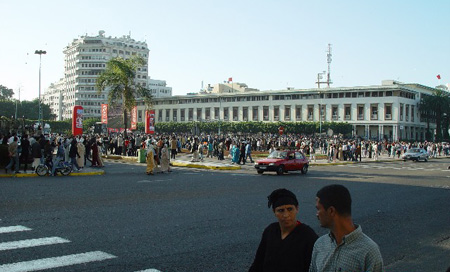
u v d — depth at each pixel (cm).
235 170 2603
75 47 14488
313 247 309
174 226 924
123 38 15062
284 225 343
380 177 2256
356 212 1160
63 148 2247
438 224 1023
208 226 931
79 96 14225
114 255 698
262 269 353
